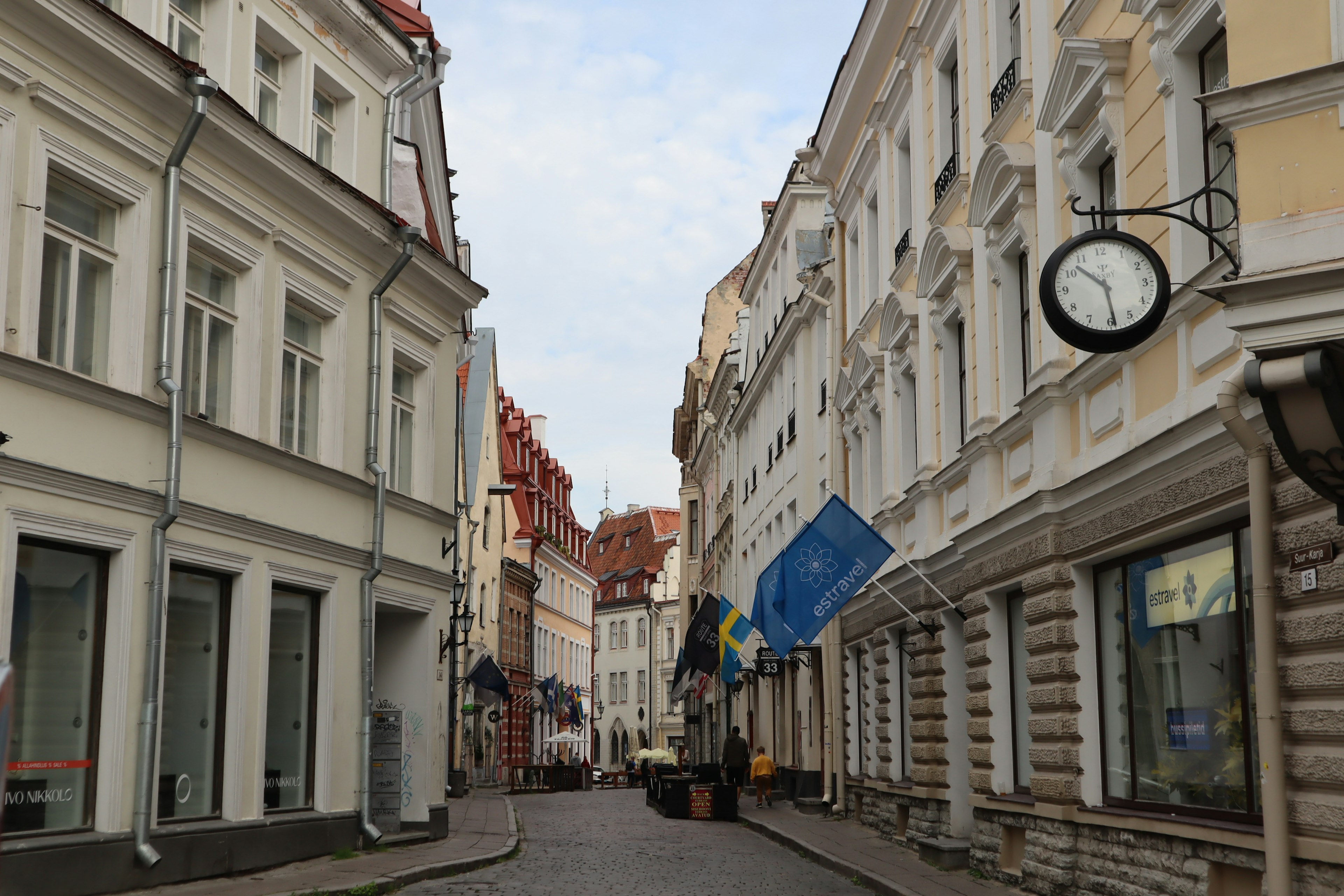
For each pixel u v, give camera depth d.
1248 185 7.32
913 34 19.67
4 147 11.23
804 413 31.38
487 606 50.69
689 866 17.02
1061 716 12.70
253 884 13.14
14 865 10.83
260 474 15.09
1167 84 10.41
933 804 17.55
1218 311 9.67
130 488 12.48
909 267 20.14
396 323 19.00
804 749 30.19
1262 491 8.66
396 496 18.53
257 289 15.23
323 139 17.89
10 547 10.99
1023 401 13.65
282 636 15.84
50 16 11.55
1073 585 12.73
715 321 55.75
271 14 16.28
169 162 13.38
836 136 25.25
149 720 12.59
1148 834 10.94
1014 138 14.90
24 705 11.37
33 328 11.46
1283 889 8.32
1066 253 9.14
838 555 17.45
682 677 45.38
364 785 17.20
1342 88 7.08
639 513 98.69
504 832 21.52
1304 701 8.38
